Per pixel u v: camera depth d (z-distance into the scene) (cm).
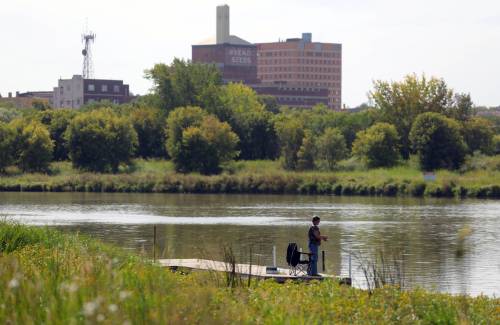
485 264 6022
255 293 2739
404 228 8844
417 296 2873
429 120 18150
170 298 1814
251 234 8225
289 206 12419
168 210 11588
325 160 18638
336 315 2495
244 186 16050
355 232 8425
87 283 1875
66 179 16750
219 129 19012
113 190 16500
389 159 18375
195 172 18912
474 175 16000
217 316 1786
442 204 12712
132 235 8075
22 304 1672
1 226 4122
